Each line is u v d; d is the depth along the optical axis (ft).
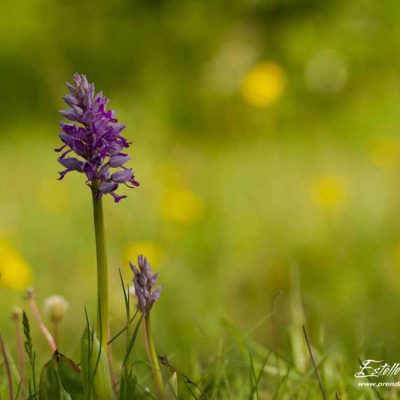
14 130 66.39
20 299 24.59
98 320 11.59
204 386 14.73
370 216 34.09
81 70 73.31
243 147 56.59
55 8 76.13
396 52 67.05
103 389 11.25
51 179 46.52
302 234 33.24
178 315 25.00
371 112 58.39
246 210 36.88
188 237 32.81
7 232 34.99
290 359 15.56
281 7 71.51
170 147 57.31
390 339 23.02
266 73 46.96
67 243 33.17
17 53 71.92
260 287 28.50
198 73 68.85
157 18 74.64
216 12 72.84
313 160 47.98
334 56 66.23
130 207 36.96
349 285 27.99
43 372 11.59
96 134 11.17
